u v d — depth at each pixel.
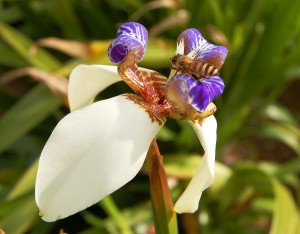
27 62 0.43
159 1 0.42
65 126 0.16
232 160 0.52
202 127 0.18
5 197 0.35
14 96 0.46
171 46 0.40
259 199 0.41
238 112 0.42
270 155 0.54
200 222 0.38
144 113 0.17
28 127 0.37
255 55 0.41
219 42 0.40
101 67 0.20
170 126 0.43
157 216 0.19
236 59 0.42
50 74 0.35
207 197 0.40
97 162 0.16
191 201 0.18
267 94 0.49
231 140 0.47
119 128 0.17
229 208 0.40
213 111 0.19
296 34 0.44
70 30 0.45
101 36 0.47
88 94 0.21
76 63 0.37
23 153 0.43
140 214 0.38
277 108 0.49
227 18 0.42
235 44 0.43
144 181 0.43
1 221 0.30
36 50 0.40
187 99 0.18
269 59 0.41
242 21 0.45
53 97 0.38
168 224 0.19
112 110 0.17
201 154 0.41
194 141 0.40
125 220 0.37
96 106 0.17
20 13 0.50
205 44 0.20
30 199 0.31
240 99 0.42
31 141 0.44
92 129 0.16
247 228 0.41
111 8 0.47
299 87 0.61
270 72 0.42
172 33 0.44
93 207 0.43
